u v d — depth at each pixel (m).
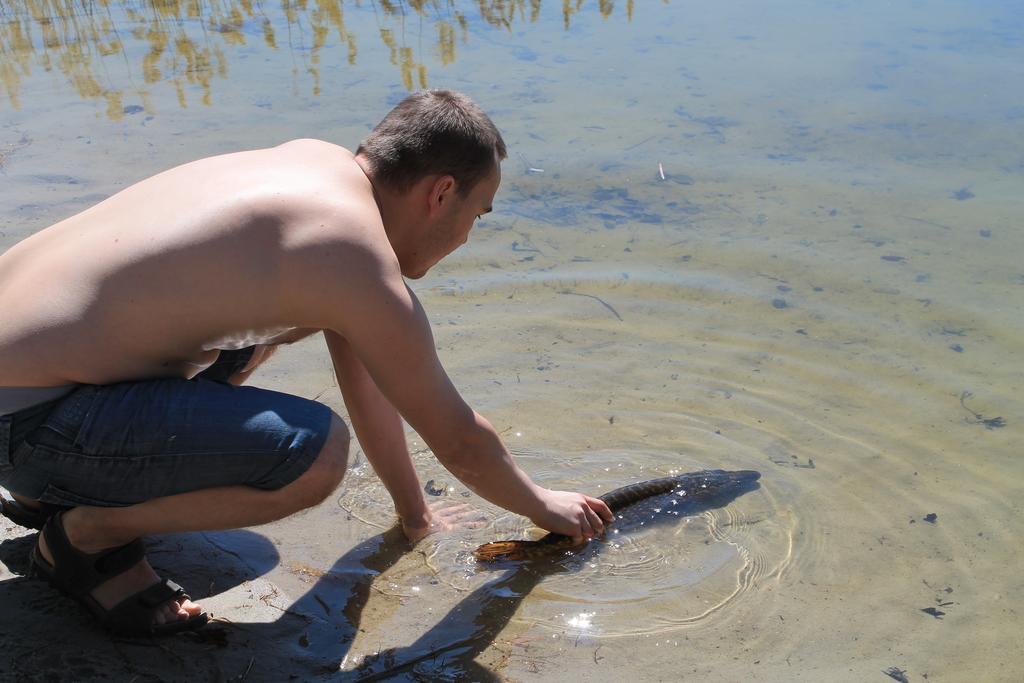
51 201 5.80
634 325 5.02
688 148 6.91
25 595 2.99
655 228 5.93
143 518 2.78
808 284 5.34
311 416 2.76
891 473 3.96
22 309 2.61
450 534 3.62
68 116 7.32
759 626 3.18
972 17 9.74
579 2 10.48
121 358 2.63
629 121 7.32
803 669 2.99
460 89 7.87
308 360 4.69
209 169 2.77
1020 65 8.34
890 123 7.30
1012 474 3.94
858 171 6.60
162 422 2.62
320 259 2.55
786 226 5.95
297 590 3.26
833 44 8.98
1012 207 6.11
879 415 4.33
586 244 5.76
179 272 2.55
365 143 2.92
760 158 6.78
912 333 4.91
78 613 2.94
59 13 10.28
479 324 5.00
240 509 2.79
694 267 5.51
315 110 7.41
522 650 3.05
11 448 2.63
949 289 5.27
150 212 2.66
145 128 7.07
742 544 3.57
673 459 4.04
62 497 2.72
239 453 2.67
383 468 3.49
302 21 9.90
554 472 3.93
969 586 3.37
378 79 8.11
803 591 3.35
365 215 2.67
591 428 4.25
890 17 9.81
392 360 2.69
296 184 2.66
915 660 3.04
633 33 9.42
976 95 7.75
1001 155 6.79
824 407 4.39
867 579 3.40
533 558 3.49
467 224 3.01
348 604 3.22
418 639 3.07
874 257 5.59
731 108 7.56
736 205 6.20
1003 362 4.68
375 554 3.49
